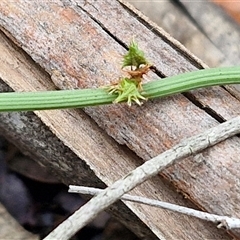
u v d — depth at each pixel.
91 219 0.12
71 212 0.20
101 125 0.14
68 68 0.14
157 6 0.20
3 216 0.19
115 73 0.14
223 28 0.19
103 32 0.15
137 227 0.17
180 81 0.14
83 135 0.15
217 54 0.19
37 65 0.15
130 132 0.14
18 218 0.20
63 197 0.20
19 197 0.20
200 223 0.14
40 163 0.19
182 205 0.14
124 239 0.19
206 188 0.13
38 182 0.20
